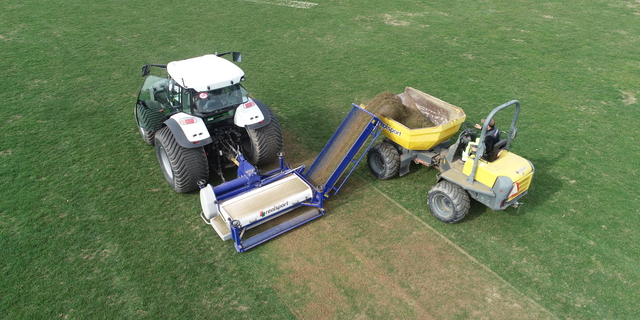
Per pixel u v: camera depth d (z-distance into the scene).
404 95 9.39
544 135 10.47
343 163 7.95
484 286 6.49
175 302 6.10
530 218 7.86
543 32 17.20
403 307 6.14
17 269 6.52
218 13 18.80
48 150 9.41
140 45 15.36
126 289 6.27
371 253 7.04
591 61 14.69
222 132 8.44
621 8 20.09
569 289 6.48
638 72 13.89
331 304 6.15
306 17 18.47
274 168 9.10
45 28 16.58
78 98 11.70
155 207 7.90
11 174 8.58
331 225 7.63
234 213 6.91
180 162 7.65
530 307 6.18
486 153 7.39
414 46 15.71
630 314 6.11
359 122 8.22
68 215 7.61
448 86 12.86
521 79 13.36
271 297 6.24
